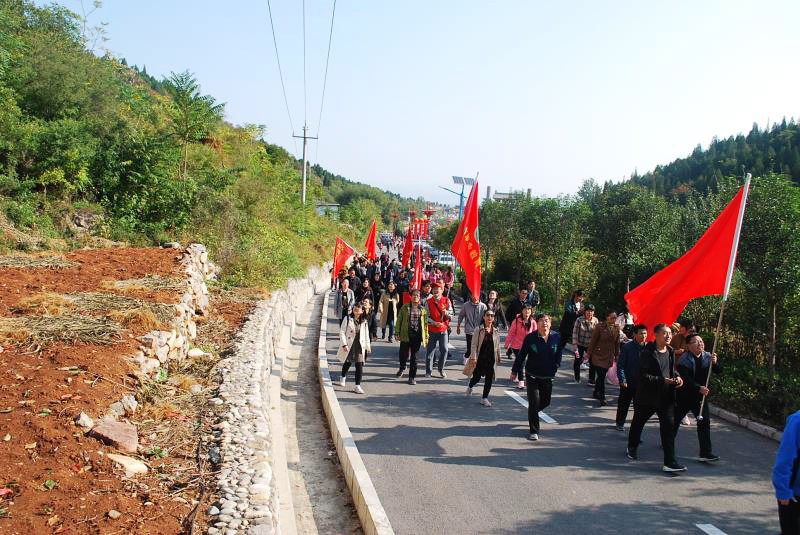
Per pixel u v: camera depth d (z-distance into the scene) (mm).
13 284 8570
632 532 5203
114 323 7391
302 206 36844
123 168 16328
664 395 6719
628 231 16609
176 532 3953
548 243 22219
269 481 4875
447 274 23297
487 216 29375
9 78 15766
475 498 5840
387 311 15438
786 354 10828
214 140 28062
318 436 7902
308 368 12000
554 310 22172
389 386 10500
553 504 5742
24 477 4090
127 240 14891
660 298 7910
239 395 7078
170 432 5750
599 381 9898
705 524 5379
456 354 14078
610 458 7094
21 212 12594
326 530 5348
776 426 8305
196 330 10352
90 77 18016
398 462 6773
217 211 19141
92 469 4492
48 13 20844
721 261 7336
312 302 25016
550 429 8219
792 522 3932
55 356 6105
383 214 135750
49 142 14539
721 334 12250
